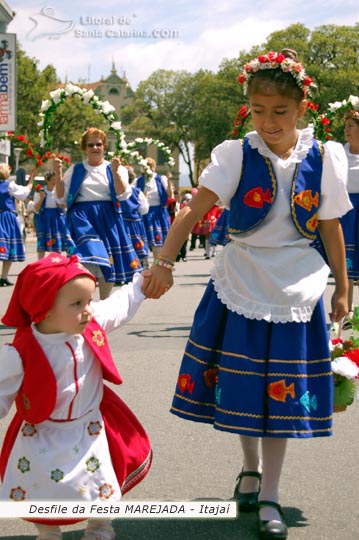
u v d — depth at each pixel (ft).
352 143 26.37
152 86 258.37
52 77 166.91
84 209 27.63
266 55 11.23
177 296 38.19
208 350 11.67
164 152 51.96
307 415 11.16
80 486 10.04
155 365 21.54
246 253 11.46
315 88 12.04
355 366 12.23
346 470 13.61
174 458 14.21
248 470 12.18
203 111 227.40
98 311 10.89
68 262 10.16
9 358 10.05
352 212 26.53
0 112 76.13
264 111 11.19
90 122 167.43
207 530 11.41
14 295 10.31
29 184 44.11
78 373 10.27
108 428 10.53
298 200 11.42
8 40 75.61
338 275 12.19
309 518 11.70
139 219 39.68
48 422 10.22
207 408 11.76
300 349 11.24
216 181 11.43
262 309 11.21
